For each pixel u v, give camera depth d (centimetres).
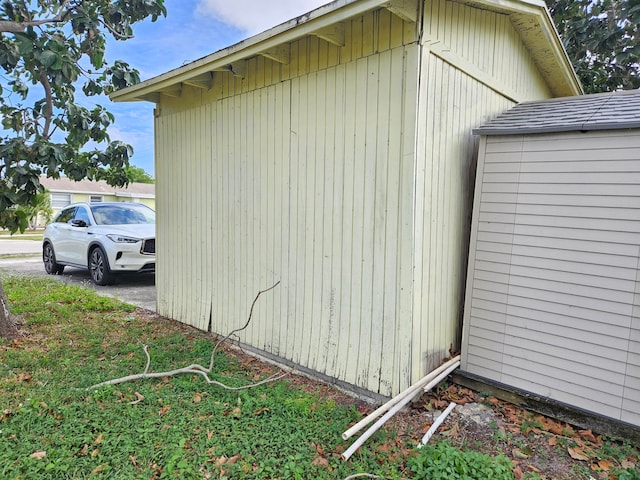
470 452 223
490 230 304
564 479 217
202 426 254
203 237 442
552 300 276
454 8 291
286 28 277
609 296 253
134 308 548
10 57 418
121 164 564
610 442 248
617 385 249
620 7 586
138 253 686
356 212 297
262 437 242
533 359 284
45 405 271
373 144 283
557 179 273
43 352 372
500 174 299
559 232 272
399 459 227
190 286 466
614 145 250
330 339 321
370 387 295
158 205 506
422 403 290
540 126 278
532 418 276
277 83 349
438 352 312
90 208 773
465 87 316
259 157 371
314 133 321
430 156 280
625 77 673
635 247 243
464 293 342
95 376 323
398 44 266
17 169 389
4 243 1605
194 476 207
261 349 380
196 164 444
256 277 383
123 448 227
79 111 496
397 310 277
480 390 310
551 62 435
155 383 317
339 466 218
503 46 369
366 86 285
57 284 680
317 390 312
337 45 299
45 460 215
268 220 367
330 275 318
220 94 406
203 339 423
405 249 270
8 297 568
